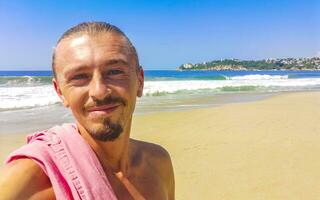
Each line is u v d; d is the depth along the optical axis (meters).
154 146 0.59
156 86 7.79
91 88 0.41
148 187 0.51
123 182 0.47
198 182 1.70
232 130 2.79
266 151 2.18
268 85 9.36
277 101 4.93
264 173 1.80
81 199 0.38
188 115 3.61
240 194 1.56
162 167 0.57
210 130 2.81
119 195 0.46
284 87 8.84
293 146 2.29
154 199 0.50
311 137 2.53
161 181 0.55
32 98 5.20
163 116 3.56
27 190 0.37
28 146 0.40
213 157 2.08
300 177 1.74
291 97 5.59
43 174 0.38
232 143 2.39
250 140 2.46
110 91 0.41
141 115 3.64
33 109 4.28
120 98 0.42
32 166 0.38
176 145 2.37
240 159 2.04
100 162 0.44
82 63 0.41
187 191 1.60
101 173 0.41
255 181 1.70
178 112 3.85
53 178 0.38
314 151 2.17
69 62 0.42
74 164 0.40
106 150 0.44
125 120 0.44
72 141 0.41
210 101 5.20
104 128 0.42
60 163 0.39
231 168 1.88
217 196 1.54
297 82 10.74
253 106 4.30
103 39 0.42
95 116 0.41
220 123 3.09
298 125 2.95
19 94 5.74
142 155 0.54
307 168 1.87
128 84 0.43
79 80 0.42
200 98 5.70
